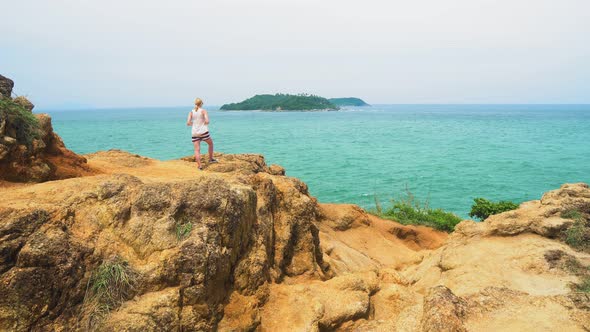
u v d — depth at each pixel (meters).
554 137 95.12
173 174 10.14
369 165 52.59
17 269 4.86
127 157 12.50
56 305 5.07
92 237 5.77
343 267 12.03
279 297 7.78
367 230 18.27
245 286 7.33
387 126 145.88
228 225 7.04
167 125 147.62
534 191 37.72
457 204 33.22
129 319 5.31
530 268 9.95
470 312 7.46
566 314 7.37
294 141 85.75
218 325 6.50
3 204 5.56
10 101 7.27
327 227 17.03
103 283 5.42
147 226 6.19
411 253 17.05
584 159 57.62
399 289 9.39
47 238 5.20
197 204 6.80
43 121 8.13
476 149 71.62
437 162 55.44
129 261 5.85
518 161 56.28
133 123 164.00
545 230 11.29
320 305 7.53
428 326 7.04
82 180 6.68
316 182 41.19
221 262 6.64
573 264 9.81
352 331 7.63
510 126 142.62
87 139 84.25
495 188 39.00
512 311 7.54
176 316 5.68
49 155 8.30
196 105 12.83
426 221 22.61
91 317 5.21
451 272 10.89
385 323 7.66
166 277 5.89
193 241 6.21
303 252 9.65
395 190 37.75
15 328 4.71
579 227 11.02
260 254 7.83
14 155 6.95
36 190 6.23
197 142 12.80
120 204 6.22
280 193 9.88
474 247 11.56
